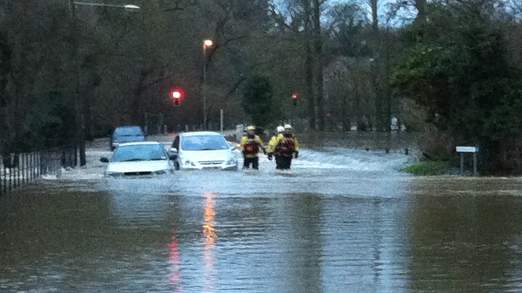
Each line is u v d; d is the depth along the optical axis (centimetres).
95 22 8006
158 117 11606
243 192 2564
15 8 4738
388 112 8406
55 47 5250
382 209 2042
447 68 4034
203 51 10356
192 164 3712
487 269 1277
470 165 4066
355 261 1346
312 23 9469
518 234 1611
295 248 1472
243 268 1298
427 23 4341
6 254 1442
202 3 11019
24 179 3350
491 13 4353
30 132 5981
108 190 2686
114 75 9156
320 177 3341
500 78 4044
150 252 1450
